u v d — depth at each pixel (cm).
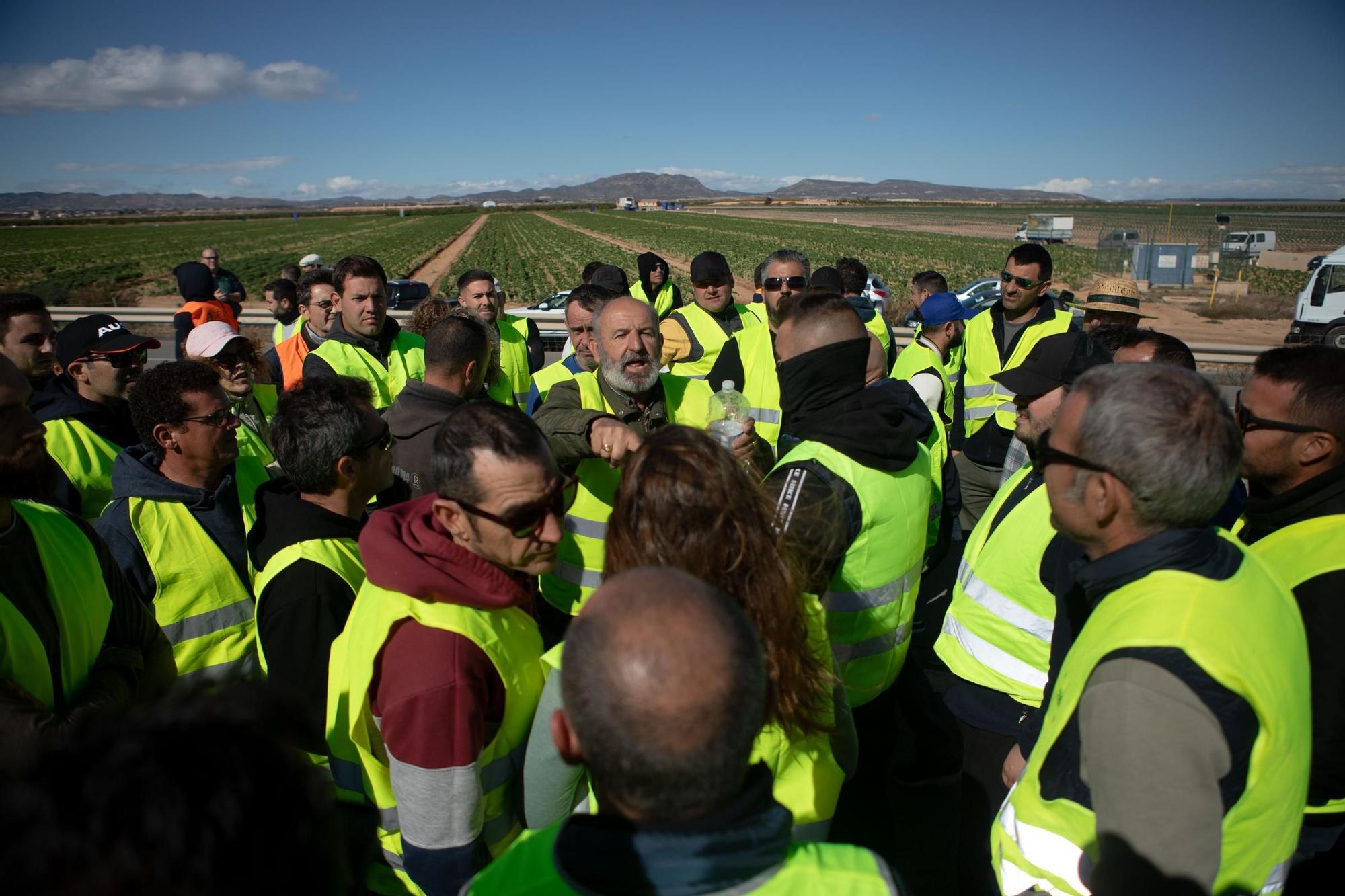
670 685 99
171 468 285
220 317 750
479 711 178
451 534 192
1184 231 5769
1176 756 130
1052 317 540
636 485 169
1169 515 147
